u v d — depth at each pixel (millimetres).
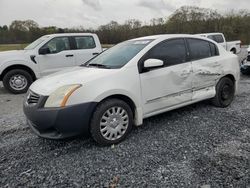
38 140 3734
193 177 2627
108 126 3398
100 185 2574
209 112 4703
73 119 3133
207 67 4527
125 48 4254
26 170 2896
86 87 3213
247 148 3225
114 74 3465
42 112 3102
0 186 2602
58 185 2600
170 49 4117
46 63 7719
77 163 3012
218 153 3115
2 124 4516
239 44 18000
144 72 3723
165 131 3877
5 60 7215
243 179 2555
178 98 4172
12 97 6953
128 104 3695
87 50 8375
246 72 8586
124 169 2840
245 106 5059
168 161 2971
